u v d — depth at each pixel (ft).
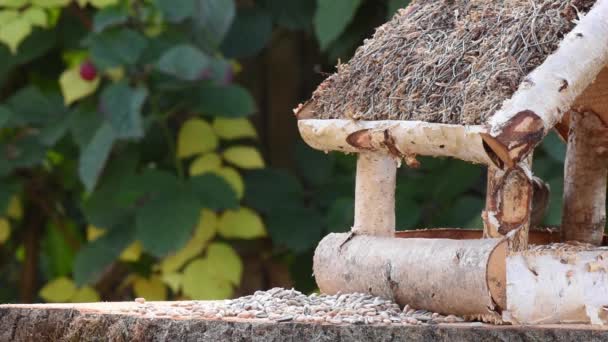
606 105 24.89
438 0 24.21
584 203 25.68
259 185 37.35
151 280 38.42
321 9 34.32
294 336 20.49
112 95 34.17
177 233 34.45
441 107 21.52
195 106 35.86
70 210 42.83
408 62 23.04
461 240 21.68
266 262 38.68
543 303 21.16
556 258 21.38
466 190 36.06
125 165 36.32
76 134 35.96
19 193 39.29
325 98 24.50
